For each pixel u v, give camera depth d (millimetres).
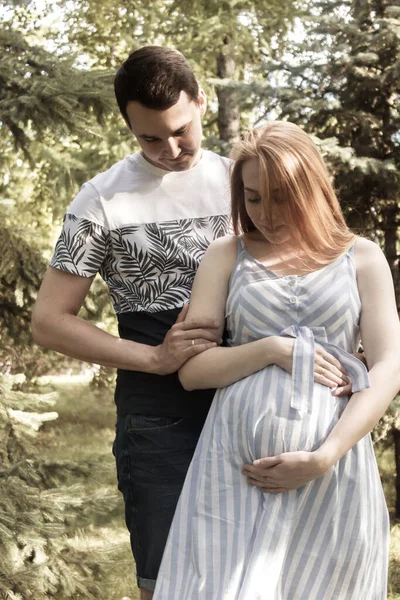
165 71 2109
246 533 1867
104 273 2365
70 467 4730
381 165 6070
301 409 1870
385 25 6090
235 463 1925
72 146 9258
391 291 1994
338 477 1912
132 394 2281
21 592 4109
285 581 1899
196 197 2309
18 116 4766
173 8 9945
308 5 6707
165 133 2146
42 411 10945
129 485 2295
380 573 2010
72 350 2234
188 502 1958
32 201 9516
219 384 2018
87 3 10648
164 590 1907
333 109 6332
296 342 1912
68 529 4676
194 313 2082
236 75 10000
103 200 2273
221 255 2113
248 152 1957
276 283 1993
